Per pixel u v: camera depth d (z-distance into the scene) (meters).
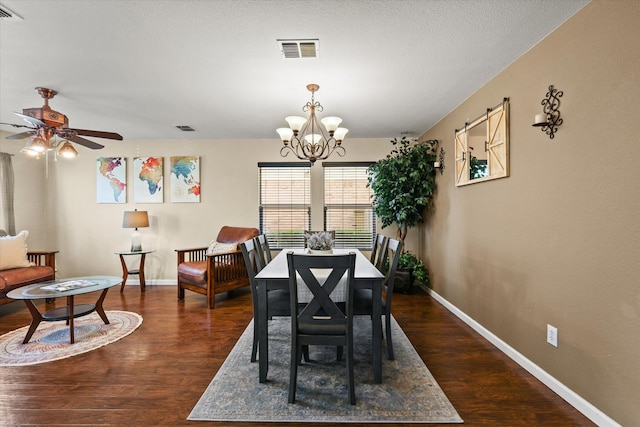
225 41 2.08
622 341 1.56
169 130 4.36
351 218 4.93
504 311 2.53
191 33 1.99
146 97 3.09
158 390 2.01
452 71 2.54
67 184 4.86
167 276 4.89
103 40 2.06
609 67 1.60
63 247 4.86
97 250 4.87
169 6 1.72
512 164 2.41
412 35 2.02
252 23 1.89
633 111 1.49
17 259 3.68
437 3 1.71
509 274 2.46
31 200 4.65
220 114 3.64
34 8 1.73
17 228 4.48
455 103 3.29
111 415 1.77
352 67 2.46
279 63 2.39
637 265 1.48
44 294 2.65
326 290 1.90
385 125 4.12
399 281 4.27
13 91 2.91
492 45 2.14
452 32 1.99
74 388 2.04
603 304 1.65
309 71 2.53
